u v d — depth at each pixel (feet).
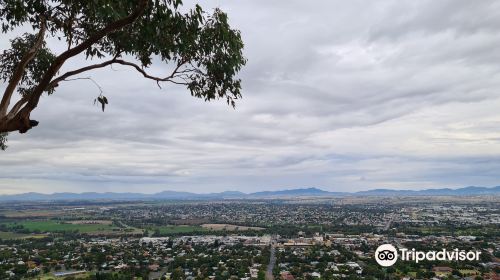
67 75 35.70
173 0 34.81
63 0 37.14
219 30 39.32
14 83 33.63
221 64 40.78
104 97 37.83
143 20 35.76
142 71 40.01
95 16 38.70
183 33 37.86
